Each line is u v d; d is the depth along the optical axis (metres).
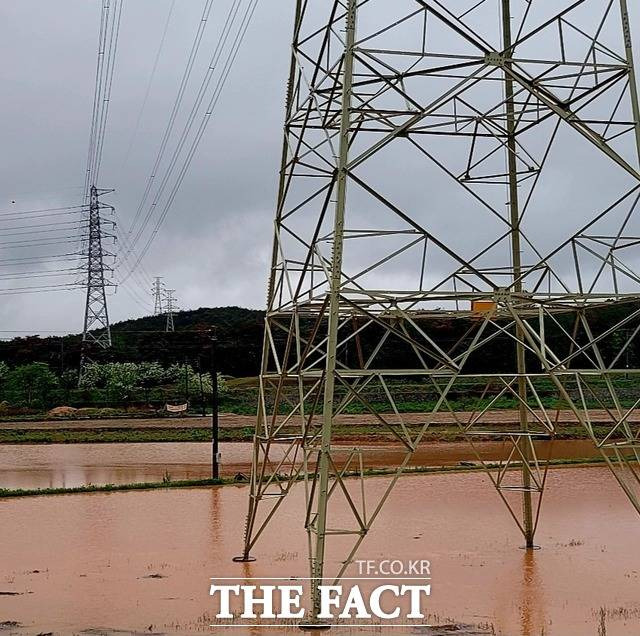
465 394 77.00
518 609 15.27
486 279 16.67
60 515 27.30
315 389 18.45
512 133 20.67
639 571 18.39
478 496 30.64
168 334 111.06
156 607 15.36
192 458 50.41
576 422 62.34
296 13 18.19
